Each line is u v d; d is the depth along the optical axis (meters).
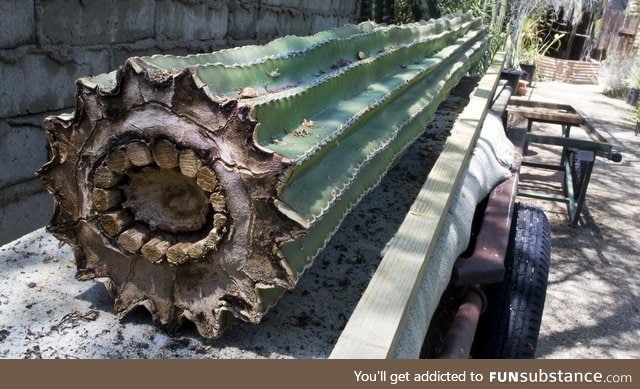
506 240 2.00
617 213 5.58
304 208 1.09
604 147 4.78
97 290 1.32
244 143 1.03
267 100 1.12
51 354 1.11
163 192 1.17
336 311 1.31
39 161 2.47
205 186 1.07
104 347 1.14
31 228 2.51
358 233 1.74
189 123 1.05
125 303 1.22
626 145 8.50
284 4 4.82
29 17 2.27
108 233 1.17
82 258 1.23
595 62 14.86
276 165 1.02
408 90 2.20
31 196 2.47
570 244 4.80
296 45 1.72
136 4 2.87
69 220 1.21
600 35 16.09
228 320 1.19
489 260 1.83
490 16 7.59
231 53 1.43
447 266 1.61
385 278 1.14
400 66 2.32
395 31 2.44
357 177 1.47
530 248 2.33
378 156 1.66
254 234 1.07
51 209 2.60
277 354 1.16
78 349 1.13
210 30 3.68
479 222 2.42
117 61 2.81
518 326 2.19
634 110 10.66
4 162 2.30
